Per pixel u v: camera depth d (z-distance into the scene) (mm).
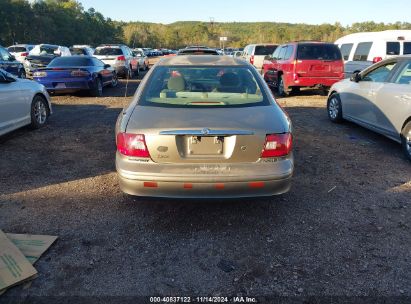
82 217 3703
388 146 6250
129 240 3309
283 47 12555
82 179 4676
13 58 14070
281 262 3010
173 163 3191
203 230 3498
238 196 3252
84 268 2908
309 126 7719
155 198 3266
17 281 2684
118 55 17562
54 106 10031
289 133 3320
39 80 10945
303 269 2920
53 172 4906
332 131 7277
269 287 2717
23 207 3895
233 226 3574
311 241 3309
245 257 3078
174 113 3348
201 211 3854
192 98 3623
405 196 4234
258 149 3203
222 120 3221
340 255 3100
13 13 65438
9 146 6039
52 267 2910
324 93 12648
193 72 4020
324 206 3980
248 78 3992
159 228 3521
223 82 3883
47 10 77125
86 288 2688
